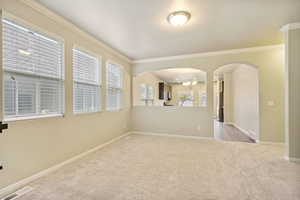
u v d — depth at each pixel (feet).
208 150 11.45
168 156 10.25
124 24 9.18
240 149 11.67
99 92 12.16
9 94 6.47
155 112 16.56
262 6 7.42
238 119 21.12
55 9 7.67
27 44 7.12
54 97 8.45
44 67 7.91
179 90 34.65
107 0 6.94
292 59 9.27
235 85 22.67
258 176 7.54
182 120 15.57
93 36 10.85
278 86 12.68
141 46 12.87
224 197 5.95
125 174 7.80
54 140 8.29
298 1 7.04
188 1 7.00
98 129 11.86
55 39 8.46
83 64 10.66
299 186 6.66
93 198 5.93
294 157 9.35
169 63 15.83
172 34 10.52
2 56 6.08
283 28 9.50
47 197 5.98
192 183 6.96
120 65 15.06
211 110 14.62
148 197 5.98
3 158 6.15
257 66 13.16
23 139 6.82
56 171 8.12
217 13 7.97
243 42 12.05
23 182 6.78
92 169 8.37
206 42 12.00
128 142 13.60
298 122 9.24
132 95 17.30
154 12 7.91
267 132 12.97
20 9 6.66
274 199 5.82
